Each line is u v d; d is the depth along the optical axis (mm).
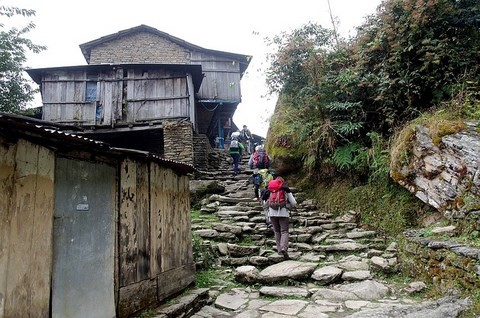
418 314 3266
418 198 6039
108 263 3070
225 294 4488
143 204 3635
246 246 5953
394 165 6109
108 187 3170
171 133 11977
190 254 4695
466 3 6477
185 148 11836
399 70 6922
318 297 4254
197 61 16766
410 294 4137
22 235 2293
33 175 2406
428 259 4344
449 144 4941
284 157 9750
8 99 12695
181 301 3844
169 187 4266
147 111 12562
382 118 7508
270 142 10445
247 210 8078
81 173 2881
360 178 7836
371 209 7012
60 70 12578
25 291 2281
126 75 12844
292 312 3783
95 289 2895
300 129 8859
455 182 4855
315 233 6680
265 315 3738
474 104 5723
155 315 3371
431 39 6594
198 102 16125
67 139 2533
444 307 3291
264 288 4574
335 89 8047
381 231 6398
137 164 3590
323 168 8891
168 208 4184
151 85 12758
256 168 8750
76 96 12539
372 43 7277
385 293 4227
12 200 2236
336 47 8883
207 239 6453
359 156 7289
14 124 2152
